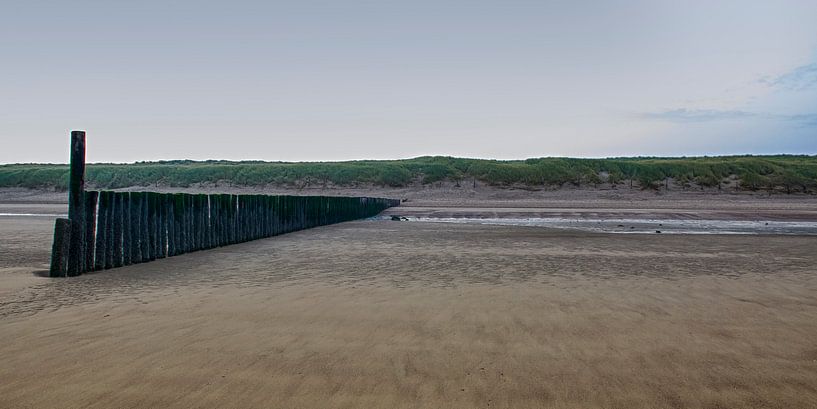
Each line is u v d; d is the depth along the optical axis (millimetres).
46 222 25266
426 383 4309
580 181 70188
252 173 82812
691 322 6402
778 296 8109
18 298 7629
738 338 5703
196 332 5820
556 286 8906
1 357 4863
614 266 11531
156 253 12453
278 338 5605
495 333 5855
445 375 4496
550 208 44406
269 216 19688
